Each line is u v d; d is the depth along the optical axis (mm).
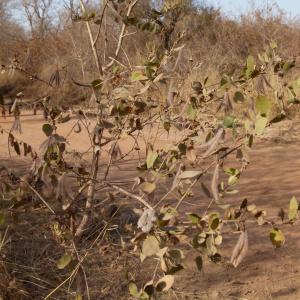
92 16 3322
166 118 3006
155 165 2713
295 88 2352
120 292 3410
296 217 2258
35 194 3076
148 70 2707
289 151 7793
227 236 4254
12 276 3389
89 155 7070
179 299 3375
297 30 16141
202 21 16469
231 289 3521
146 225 2111
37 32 21422
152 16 3398
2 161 6598
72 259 2828
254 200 5383
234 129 2309
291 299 3408
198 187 5574
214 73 8883
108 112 3016
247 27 16906
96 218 3865
